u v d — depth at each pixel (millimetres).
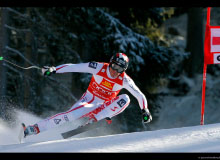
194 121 54156
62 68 16547
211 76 63188
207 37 19078
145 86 38344
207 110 56375
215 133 13203
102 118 16344
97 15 35312
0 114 30750
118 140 12562
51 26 39562
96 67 16766
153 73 37750
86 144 12117
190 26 62719
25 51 38781
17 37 43031
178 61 60406
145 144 11844
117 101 16422
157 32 42250
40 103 39438
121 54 16422
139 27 38750
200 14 62281
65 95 39000
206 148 11133
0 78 31594
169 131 13844
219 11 66750
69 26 38281
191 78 62156
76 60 39750
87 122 16797
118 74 16562
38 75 40344
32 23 36750
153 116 43438
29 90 36406
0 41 31984
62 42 39844
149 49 36750
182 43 68875
